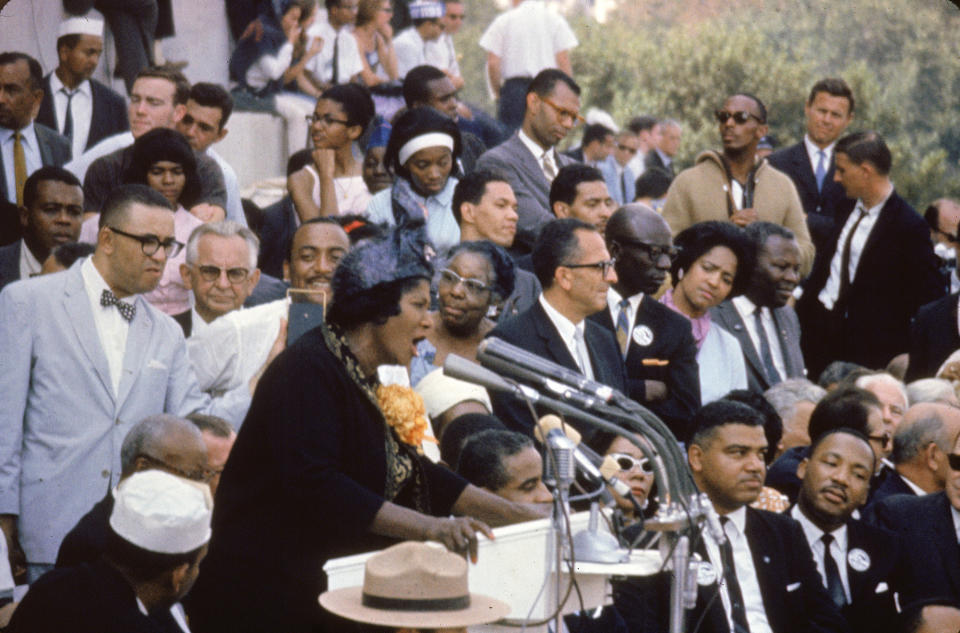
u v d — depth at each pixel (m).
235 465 9.51
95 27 18.16
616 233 14.88
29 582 12.15
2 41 17.75
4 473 12.02
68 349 12.26
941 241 24.12
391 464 9.55
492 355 8.89
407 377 12.27
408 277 9.45
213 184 16.83
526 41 25.83
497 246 13.59
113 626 8.84
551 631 10.59
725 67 32.06
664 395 14.68
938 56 31.14
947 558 14.48
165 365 12.62
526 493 10.77
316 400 9.31
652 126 28.89
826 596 12.96
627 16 33.00
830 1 31.45
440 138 16.34
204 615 9.46
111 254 12.44
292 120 23.14
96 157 16.67
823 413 14.85
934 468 15.52
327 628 9.31
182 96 16.86
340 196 18.38
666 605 11.70
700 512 8.97
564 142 32.84
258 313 13.57
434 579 8.55
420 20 25.64
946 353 19.06
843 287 20.50
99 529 10.80
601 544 9.05
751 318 17.23
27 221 14.70
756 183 19.39
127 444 10.91
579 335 13.63
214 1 22.30
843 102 21.25
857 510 14.85
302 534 9.34
